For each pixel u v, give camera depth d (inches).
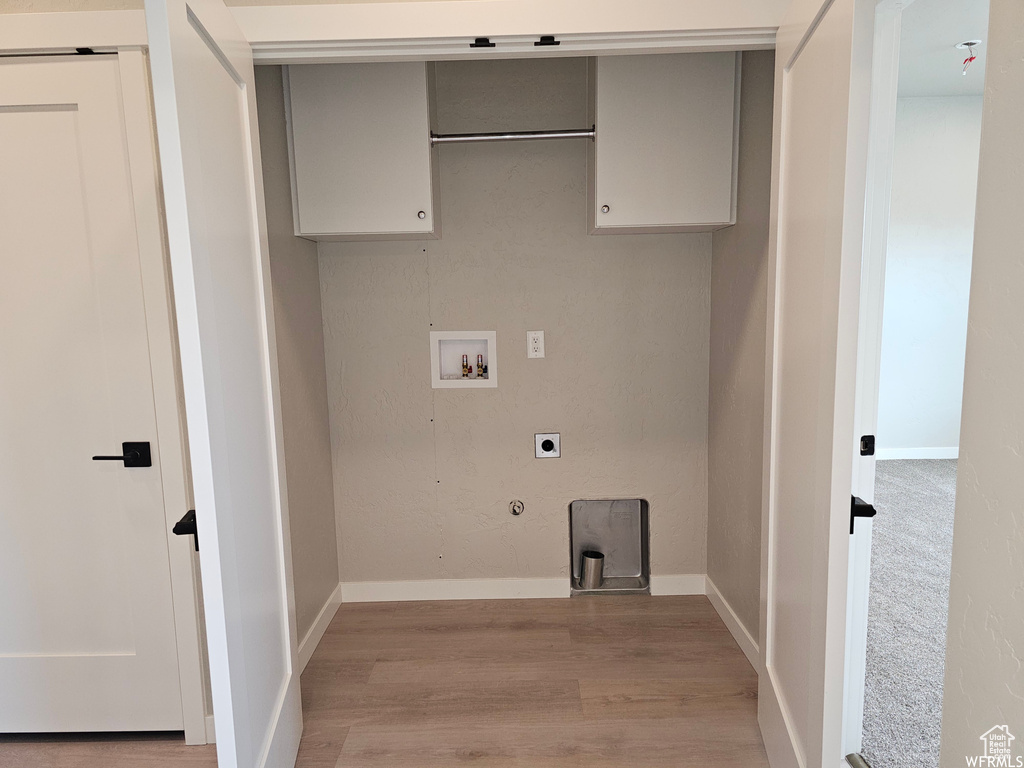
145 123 67.6
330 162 90.4
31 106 68.0
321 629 100.7
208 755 74.7
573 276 106.6
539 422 110.0
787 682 62.2
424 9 63.7
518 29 64.0
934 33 135.0
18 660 75.8
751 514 89.2
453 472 111.2
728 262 96.5
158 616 74.8
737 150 90.4
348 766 71.8
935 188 194.9
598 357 108.4
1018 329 30.2
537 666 90.7
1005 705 31.4
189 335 45.1
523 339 108.0
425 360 108.3
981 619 33.1
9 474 73.0
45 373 71.5
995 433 31.8
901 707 80.1
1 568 74.5
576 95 102.8
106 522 73.7
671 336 107.9
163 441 72.1
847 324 46.3
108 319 70.6
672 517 112.2
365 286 106.4
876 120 61.4
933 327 201.5
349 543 112.8
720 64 87.7
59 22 66.1
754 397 86.8
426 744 75.2
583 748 73.8
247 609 55.2
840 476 47.8
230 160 55.2
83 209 69.3
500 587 113.3
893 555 130.3
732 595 98.4
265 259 64.5
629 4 63.7
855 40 43.4
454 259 106.1
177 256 44.2
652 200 90.5
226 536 49.8
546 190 104.7
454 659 93.2
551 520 112.3
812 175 53.0
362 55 66.2
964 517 34.4
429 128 90.0
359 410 109.5
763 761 71.2
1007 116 30.5
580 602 110.8
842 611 49.1
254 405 59.6
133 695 76.3
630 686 85.4
